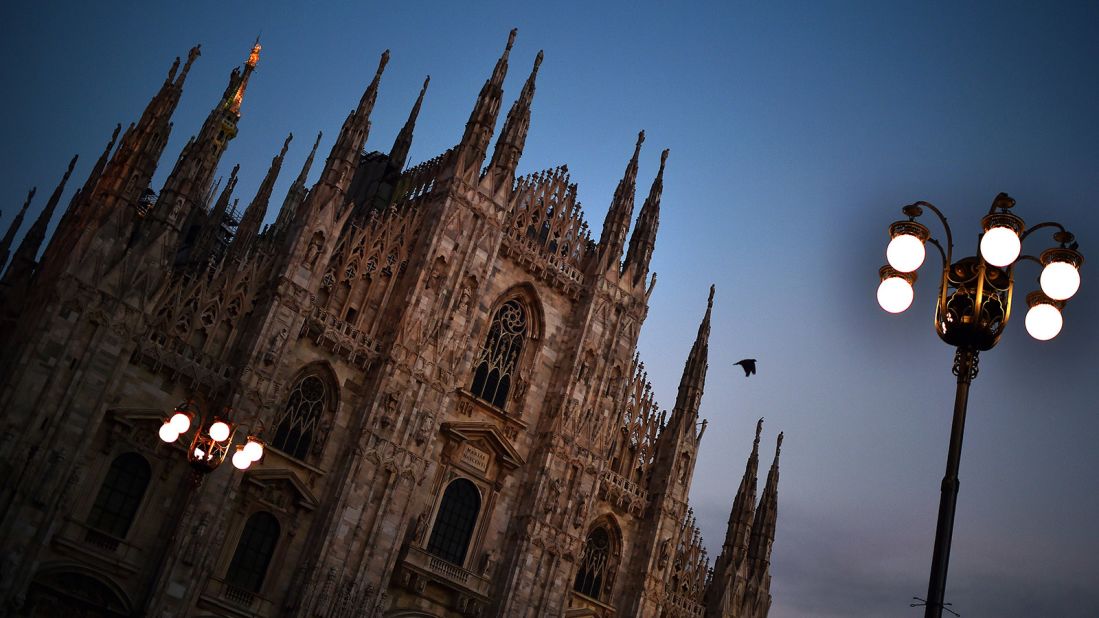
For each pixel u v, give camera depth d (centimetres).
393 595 6694
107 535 5569
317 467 6431
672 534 8150
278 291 6319
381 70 7131
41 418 5381
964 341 2441
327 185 6719
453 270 7238
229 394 6050
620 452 8244
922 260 2423
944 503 2300
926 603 2227
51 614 5259
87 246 5688
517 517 7338
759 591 8962
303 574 6206
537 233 7969
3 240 7281
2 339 6219
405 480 6719
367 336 6781
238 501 6100
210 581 5928
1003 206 2461
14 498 5234
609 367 7994
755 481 9012
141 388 5816
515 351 7731
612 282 8181
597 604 7756
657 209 8825
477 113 7675
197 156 6206
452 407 7194
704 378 8675
